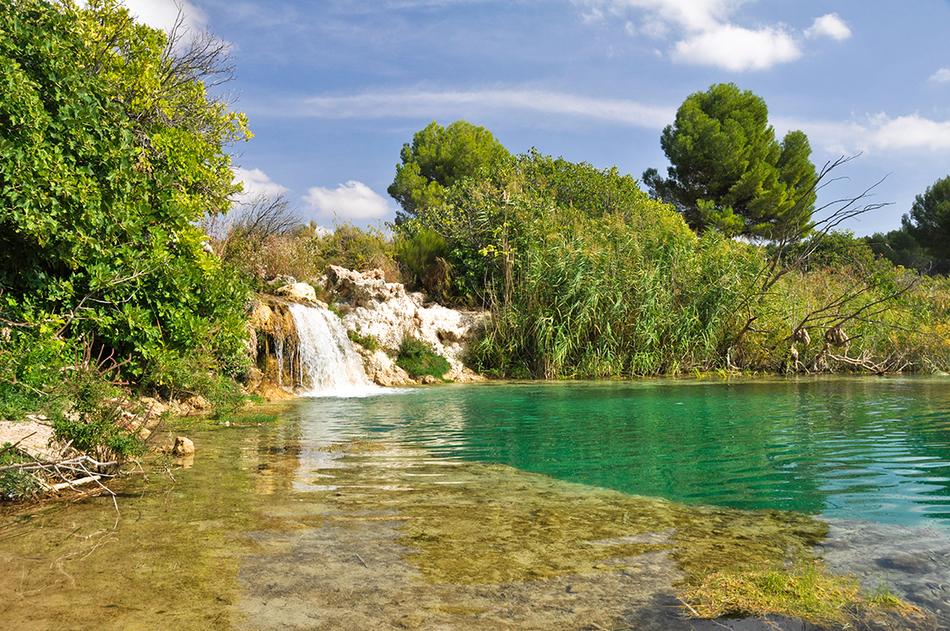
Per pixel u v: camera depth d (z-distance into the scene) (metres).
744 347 18.94
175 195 9.73
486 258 19.47
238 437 7.42
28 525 3.87
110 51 10.36
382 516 4.10
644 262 18.28
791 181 36.59
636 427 8.08
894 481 4.99
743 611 2.58
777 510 4.22
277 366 13.10
